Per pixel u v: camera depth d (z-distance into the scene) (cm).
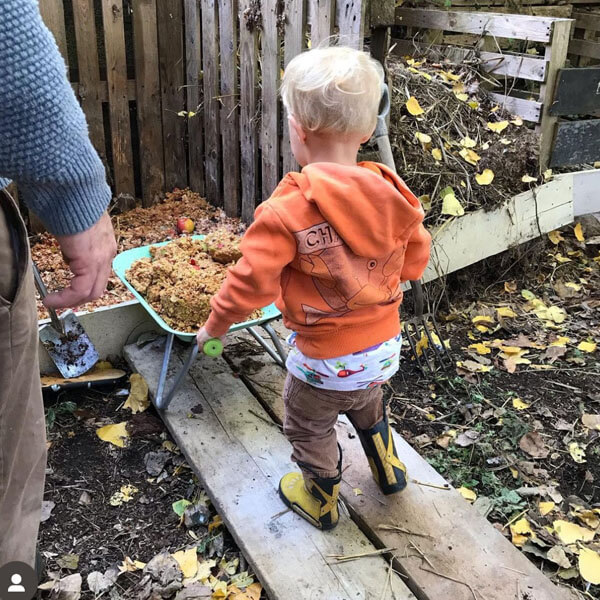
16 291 128
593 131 386
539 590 182
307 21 284
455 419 271
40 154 105
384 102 241
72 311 283
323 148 166
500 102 386
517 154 363
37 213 116
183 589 194
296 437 191
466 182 346
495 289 378
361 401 186
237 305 167
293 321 173
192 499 229
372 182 157
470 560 191
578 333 338
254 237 161
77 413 267
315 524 201
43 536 213
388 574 187
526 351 317
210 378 272
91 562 205
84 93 363
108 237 126
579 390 291
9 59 97
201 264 267
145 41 369
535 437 258
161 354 288
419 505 210
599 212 420
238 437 239
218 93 358
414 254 184
